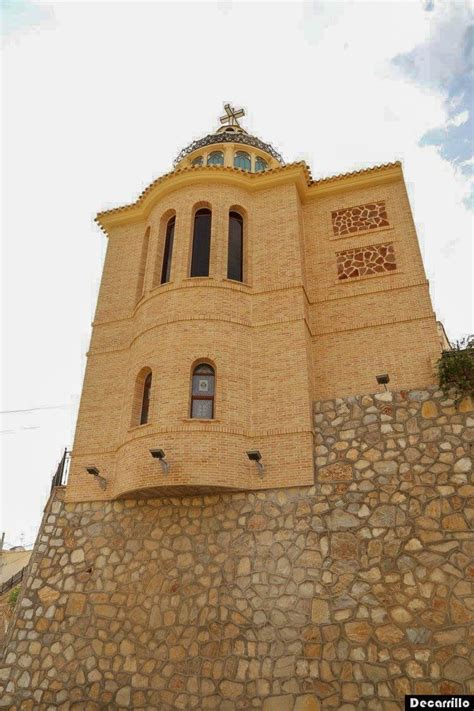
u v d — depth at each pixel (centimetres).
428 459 938
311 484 967
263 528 956
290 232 1277
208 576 945
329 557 896
